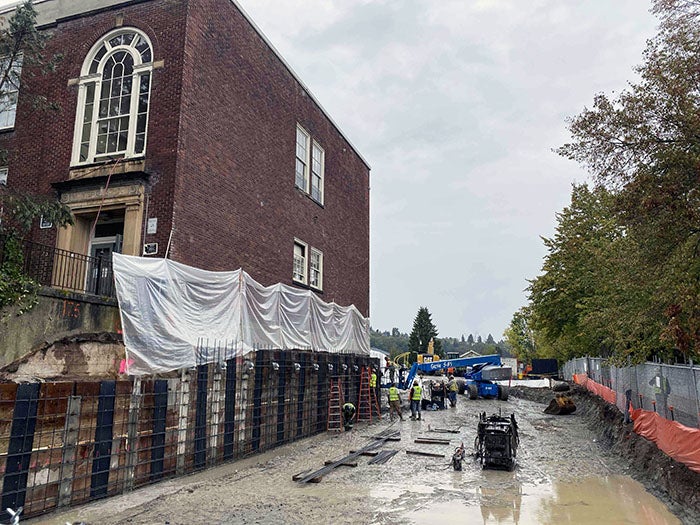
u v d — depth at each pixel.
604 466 14.62
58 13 16.88
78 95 15.98
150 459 11.05
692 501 10.02
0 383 8.34
